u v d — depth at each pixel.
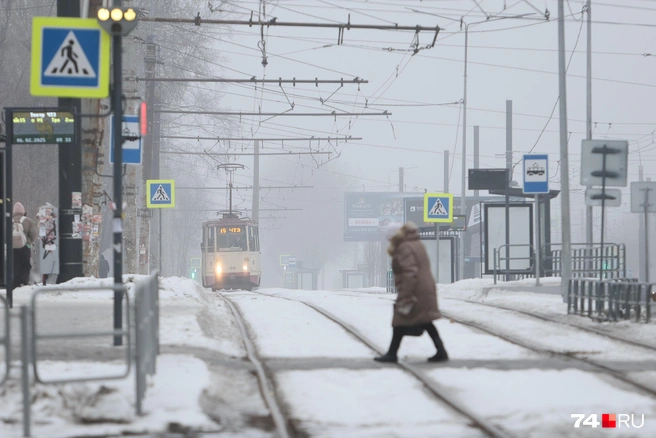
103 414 26.91
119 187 36.72
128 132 62.38
